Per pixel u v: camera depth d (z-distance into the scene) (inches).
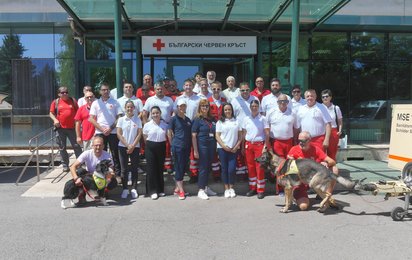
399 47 519.5
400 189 240.8
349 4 507.2
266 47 501.0
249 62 474.3
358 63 517.3
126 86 313.7
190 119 303.7
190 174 311.7
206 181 293.7
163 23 442.9
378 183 254.7
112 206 270.8
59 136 365.1
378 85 519.2
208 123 292.0
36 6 485.4
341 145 463.8
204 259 180.4
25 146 487.2
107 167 273.9
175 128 290.5
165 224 231.1
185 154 291.4
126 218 243.1
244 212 256.2
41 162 440.5
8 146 487.5
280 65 504.7
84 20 436.1
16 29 487.8
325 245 196.9
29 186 337.7
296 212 255.8
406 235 210.8
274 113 291.7
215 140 298.8
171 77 484.7
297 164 253.9
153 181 292.2
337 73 516.7
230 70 485.4
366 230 219.1
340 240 203.6
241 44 444.8
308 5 392.8
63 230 220.7
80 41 473.4
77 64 490.9
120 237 209.3
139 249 192.7
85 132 322.7
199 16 426.6
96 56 490.9
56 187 321.1
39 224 231.5
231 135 291.4
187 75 485.7
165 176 324.2
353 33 515.8
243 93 305.9
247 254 185.9
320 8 404.2
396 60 520.7
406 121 293.0
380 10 512.7
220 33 446.9
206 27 463.8
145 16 425.7
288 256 183.5
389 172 375.9
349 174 336.5
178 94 354.9
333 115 308.8
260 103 330.3
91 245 198.1
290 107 293.3
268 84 502.9
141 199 289.1
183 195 290.4
